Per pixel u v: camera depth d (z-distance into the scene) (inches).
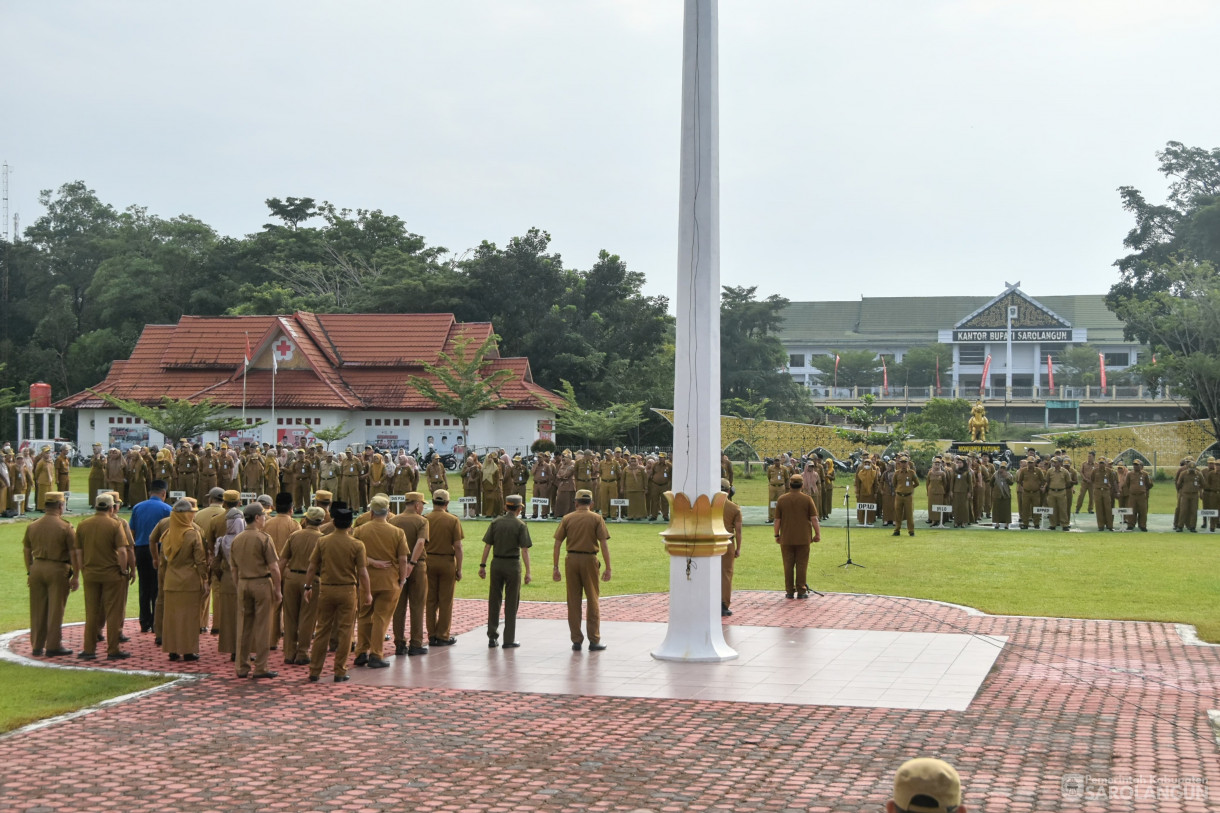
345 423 2605.8
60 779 404.8
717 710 505.4
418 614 641.0
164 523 658.2
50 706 516.4
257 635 577.3
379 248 3838.6
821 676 575.2
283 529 658.8
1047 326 4697.3
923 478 2241.6
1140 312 2773.1
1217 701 517.3
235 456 1528.1
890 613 771.4
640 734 464.1
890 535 1284.4
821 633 697.6
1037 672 582.2
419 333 2795.3
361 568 580.1
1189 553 1098.7
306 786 395.9
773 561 1072.2
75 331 3759.8
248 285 3447.3
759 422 2464.3
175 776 407.8
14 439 3331.7
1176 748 437.1
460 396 2468.0
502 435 2696.9
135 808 373.1
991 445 2209.6
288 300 3314.5
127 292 3590.1
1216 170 3297.2
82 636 703.1
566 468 1465.3
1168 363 2615.7
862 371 4901.6
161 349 2819.9
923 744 446.0
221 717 496.4
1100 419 4173.2
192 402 2596.0
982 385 4306.1
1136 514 1347.2
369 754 436.5
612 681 567.5
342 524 581.0
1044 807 367.2
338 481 1493.6
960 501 1384.1
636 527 1373.0
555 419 2716.5
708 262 616.7
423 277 3282.5
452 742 453.4
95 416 2701.8
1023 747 439.5
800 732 465.7
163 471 1526.8
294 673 593.3
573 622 650.2
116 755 435.5
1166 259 3225.9
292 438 2630.4
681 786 393.4
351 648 658.8
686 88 617.6
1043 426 3878.0
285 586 617.0
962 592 861.2
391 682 568.7
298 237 3767.2
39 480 1488.7
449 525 664.4
